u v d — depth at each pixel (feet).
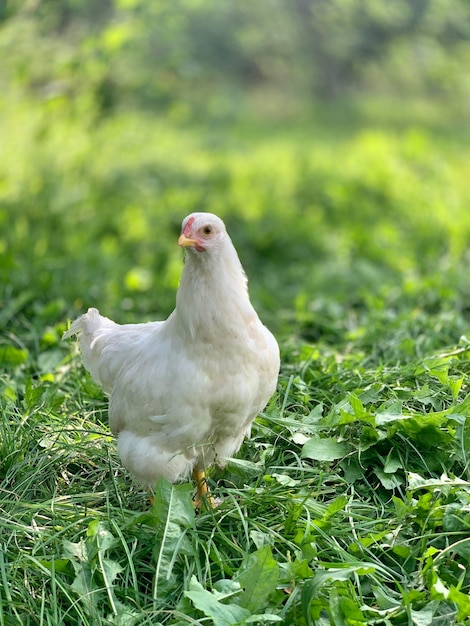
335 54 23.71
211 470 6.77
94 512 6.49
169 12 13.93
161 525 6.22
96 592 6.05
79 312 8.95
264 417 6.87
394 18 20.74
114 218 13.08
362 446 6.63
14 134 13.14
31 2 12.63
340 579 5.91
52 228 12.17
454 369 7.23
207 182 15.70
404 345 7.84
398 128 25.31
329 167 16.88
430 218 14.02
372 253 12.55
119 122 14.55
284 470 6.70
